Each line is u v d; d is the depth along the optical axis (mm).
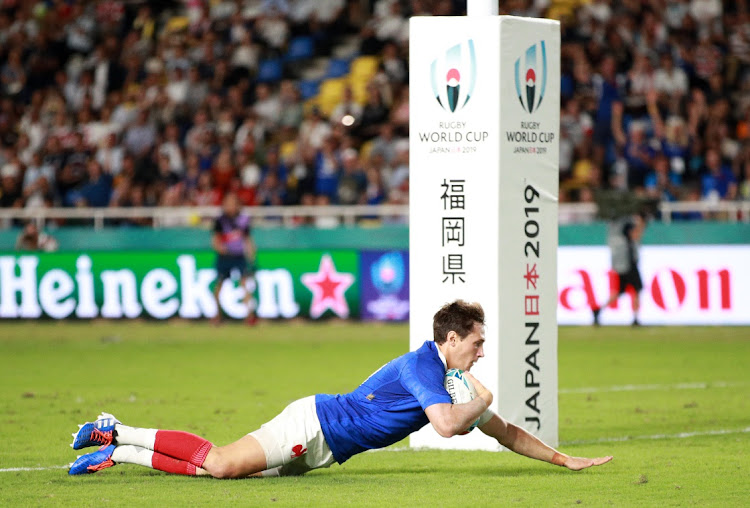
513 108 26484
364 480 22734
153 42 85438
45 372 44438
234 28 83750
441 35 26672
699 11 80750
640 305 60875
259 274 64188
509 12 78438
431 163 26828
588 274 61062
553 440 27047
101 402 35812
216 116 76188
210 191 70188
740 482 22578
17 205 73250
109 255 64938
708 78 77188
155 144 74938
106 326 63844
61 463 24969
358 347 53312
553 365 26984
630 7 79125
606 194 60062
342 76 83375
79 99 81375
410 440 27547
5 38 87625
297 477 22891
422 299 26953
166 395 37625
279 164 71750
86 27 86688
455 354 21938
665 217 61406
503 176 26359
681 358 48562
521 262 26594
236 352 51594
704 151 71750
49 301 65438
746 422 31734
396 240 63250
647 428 30750
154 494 20953
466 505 20109
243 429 30250
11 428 30328
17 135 82250
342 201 67875
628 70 76812
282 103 77062
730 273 59750
